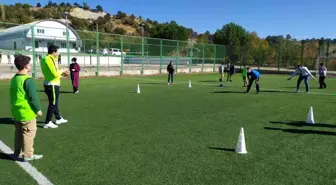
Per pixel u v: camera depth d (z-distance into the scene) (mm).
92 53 27422
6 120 7926
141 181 4332
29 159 5043
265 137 6730
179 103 11297
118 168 4785
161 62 29375
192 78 25438
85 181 4293
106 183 4246
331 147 6047
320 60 36938
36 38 27109
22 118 4887
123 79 22359
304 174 4668
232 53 40219
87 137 6488
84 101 11406
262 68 40406
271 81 24125
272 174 4652
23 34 25469
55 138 6367
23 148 5070
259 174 4645
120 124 7727
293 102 12102
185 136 6699
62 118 7867
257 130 7355
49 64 7047
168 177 4484
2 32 28547
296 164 5082
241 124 7965
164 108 10156
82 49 27594
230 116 8992
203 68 34156
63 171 4633
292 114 9477
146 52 28156
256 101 12203
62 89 15234
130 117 8602
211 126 7680
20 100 4848
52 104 7227
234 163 5094
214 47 35438
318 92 16203
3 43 28484
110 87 16609
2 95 12492
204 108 10297
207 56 34656
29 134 4996
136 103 11109
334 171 4801
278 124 8023
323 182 4387
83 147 5797
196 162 5109
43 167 4773
